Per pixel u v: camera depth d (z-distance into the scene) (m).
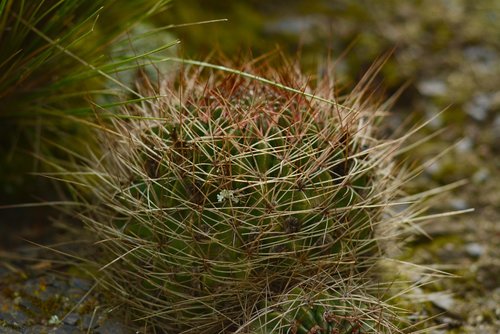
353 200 0.42
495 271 0.49
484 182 0.56
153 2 0.51
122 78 0.50
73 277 0.46
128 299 0.43
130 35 0.52
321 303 0.40
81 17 0.47
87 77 0.46
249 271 0.41
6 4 0.45
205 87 0.43
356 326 0.40
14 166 0.52
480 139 0.60
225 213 0.41
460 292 0.48
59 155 0.52
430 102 0.62
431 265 0.50
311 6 0.70
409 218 0.45
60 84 0.47
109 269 0.44
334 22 0.68
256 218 0.41
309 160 0.41
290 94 0.43
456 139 0.60
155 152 0.42
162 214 0.41
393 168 0.48
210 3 0.65
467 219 0.53
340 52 0.64
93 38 0.50
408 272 0.47
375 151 0.45
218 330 0.42
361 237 0.43
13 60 0.46
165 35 0.54
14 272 0.47
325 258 0.42
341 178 0.42
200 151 0.41
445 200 0.55
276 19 0.67
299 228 0.41
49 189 0.52
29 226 0.51
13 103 0.48
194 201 0.41
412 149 0.58
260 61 0.59
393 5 0.73
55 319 0.44
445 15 0.72
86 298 0.45
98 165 0.45
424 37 0.68
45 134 0.51
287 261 0.41
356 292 0.42
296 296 0.41
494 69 0.65
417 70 0.64
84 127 0.49
